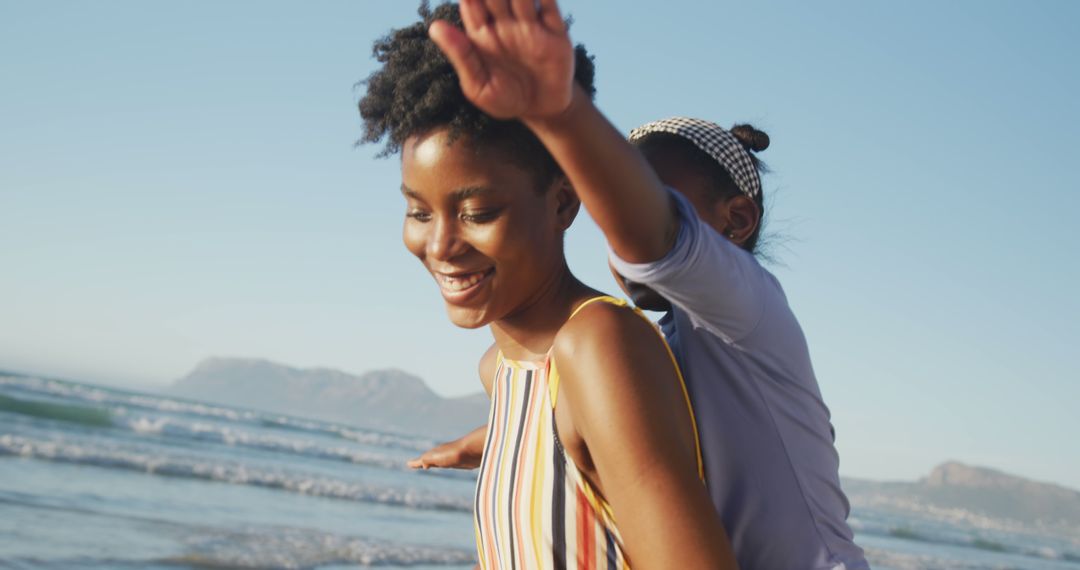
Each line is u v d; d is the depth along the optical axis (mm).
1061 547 54875
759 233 2186
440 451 2488
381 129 1451
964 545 38594
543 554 1439
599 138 1097
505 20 932
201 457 20844
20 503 10586
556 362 1387
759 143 2285
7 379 36062
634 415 1260
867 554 24312
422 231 1438
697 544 1206
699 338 1610
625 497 1249
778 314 1586
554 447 1439
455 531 15086
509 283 1409
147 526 10305
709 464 1590
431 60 1341
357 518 14672
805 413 1624
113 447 19406
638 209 1187
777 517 1598
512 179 1354
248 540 10234
